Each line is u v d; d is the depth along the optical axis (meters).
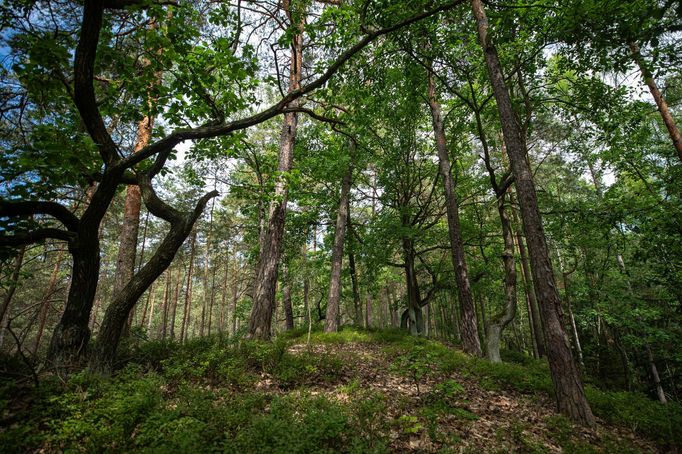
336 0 10.38
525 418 5.52
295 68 12.02
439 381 7.18
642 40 3.36
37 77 5.47
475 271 17.81
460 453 3.97
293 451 3.35
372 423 4.34
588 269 14.93
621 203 10.46
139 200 10.71
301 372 6.75
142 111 6.28
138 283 5.86
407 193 18.22
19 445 3.36
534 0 7.89
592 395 6.97
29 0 5.28
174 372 5.61
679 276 10.52
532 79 10.73
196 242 29.06
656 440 5.37
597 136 12.27
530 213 6.61
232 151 7.38
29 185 5.60
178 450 3.26
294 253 18.70
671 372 14.35
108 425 3.83
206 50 6.27
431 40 9.44
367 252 17.16
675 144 11.21
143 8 5.05
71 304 5.69
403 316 19.88
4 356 5.40
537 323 17.50
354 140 7.91
